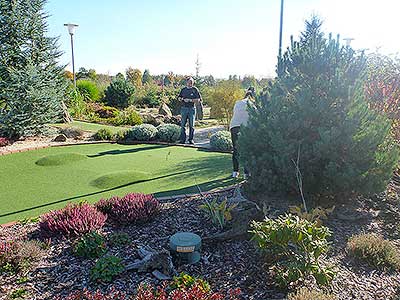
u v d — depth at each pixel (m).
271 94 4.77
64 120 13.44
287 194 4.63
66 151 9.22
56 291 2.95
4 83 9.61
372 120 4.38
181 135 10.72
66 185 6.26
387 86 6.85
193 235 3.52
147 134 10.72
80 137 10.94
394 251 3.46
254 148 4.76
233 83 15.27
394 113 6.60
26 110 9.94
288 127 4.37
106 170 7.29
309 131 4.43
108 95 20.64
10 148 9.13
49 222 4.00
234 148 6.41
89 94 20.78
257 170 4.59
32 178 6.72
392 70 7.65
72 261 3.41
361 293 2.86
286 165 4.32
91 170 7.29
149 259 3.20
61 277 3.15
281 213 4.16
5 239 3.90
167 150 9.62
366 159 4.26
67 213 4.20
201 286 2.74
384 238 3.90
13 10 9.52
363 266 3.31
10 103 9.78
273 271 3.09
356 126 4.20
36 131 10.45
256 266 3.22
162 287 2.76
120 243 3.72
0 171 7.20
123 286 3.00
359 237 3.65
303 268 2.85
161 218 4.42
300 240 2.92
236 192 4.98
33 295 2.90
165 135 10.82
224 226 3.97
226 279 3.05
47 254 3.54
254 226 3.24
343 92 4.34
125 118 14.42
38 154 8.73
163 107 17.12
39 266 3.32
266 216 3.70
